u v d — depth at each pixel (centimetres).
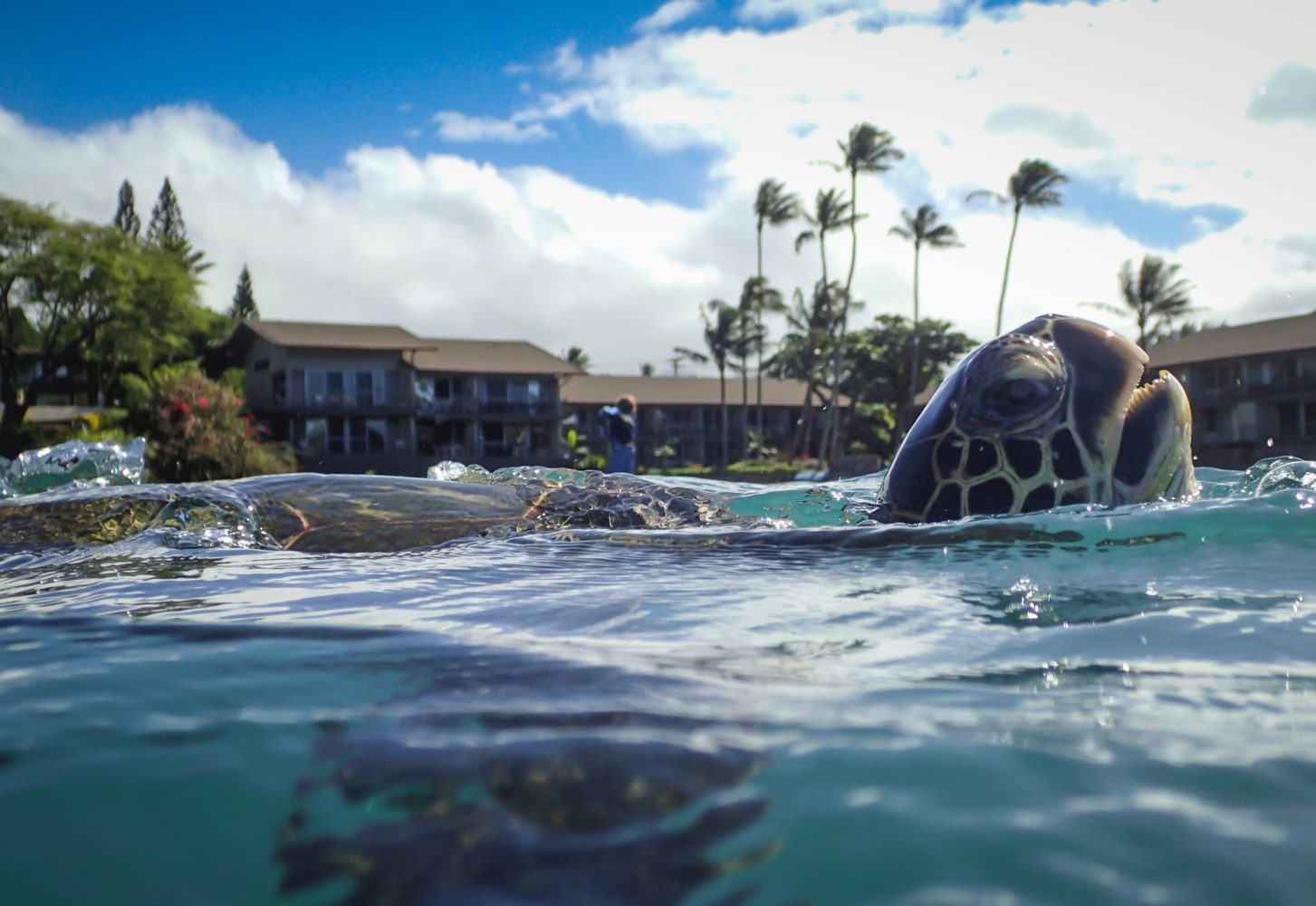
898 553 238
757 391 6088
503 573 225
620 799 88
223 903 74
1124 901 70
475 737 105
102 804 90
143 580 226
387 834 84
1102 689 123
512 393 5059
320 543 288
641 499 354
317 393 4641
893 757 97
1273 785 89
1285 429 4503
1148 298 4944
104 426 3209
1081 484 304
